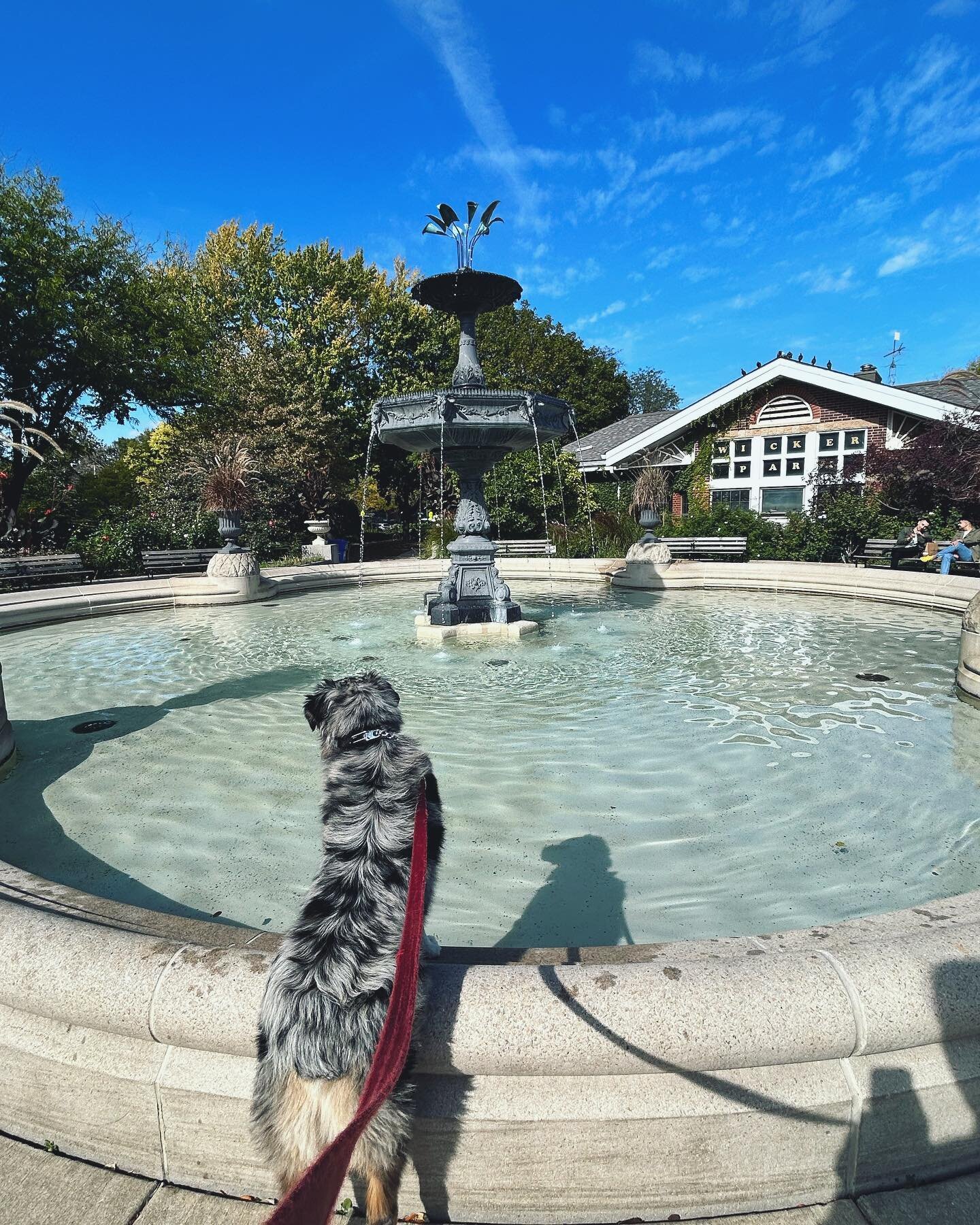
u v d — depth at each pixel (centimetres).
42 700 676
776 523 1977
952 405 1761
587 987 177
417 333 3108
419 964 181
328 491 2716
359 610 1234
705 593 1405
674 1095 174
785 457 2158
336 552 2336
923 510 1599
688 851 369
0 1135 206
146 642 965
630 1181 178
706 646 878
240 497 1428
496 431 832
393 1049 134
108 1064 190
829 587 1312
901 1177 187
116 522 1786
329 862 175
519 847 375
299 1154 148
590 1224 181
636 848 372
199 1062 186
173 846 381
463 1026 169
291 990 153
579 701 640
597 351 4409
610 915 311
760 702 632
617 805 425
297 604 1338
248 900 328
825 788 445
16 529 1956
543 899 325
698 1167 178
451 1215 182
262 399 2636
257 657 849
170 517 2012
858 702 630
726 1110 175
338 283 2948
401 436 861
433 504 2958
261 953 193
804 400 2095
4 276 1809
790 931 218
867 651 839
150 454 2888
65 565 1413
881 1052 179
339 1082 147
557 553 1902
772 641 902
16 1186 190
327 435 2731
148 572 1681
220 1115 185
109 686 726
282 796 446
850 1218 179
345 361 2930
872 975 180
